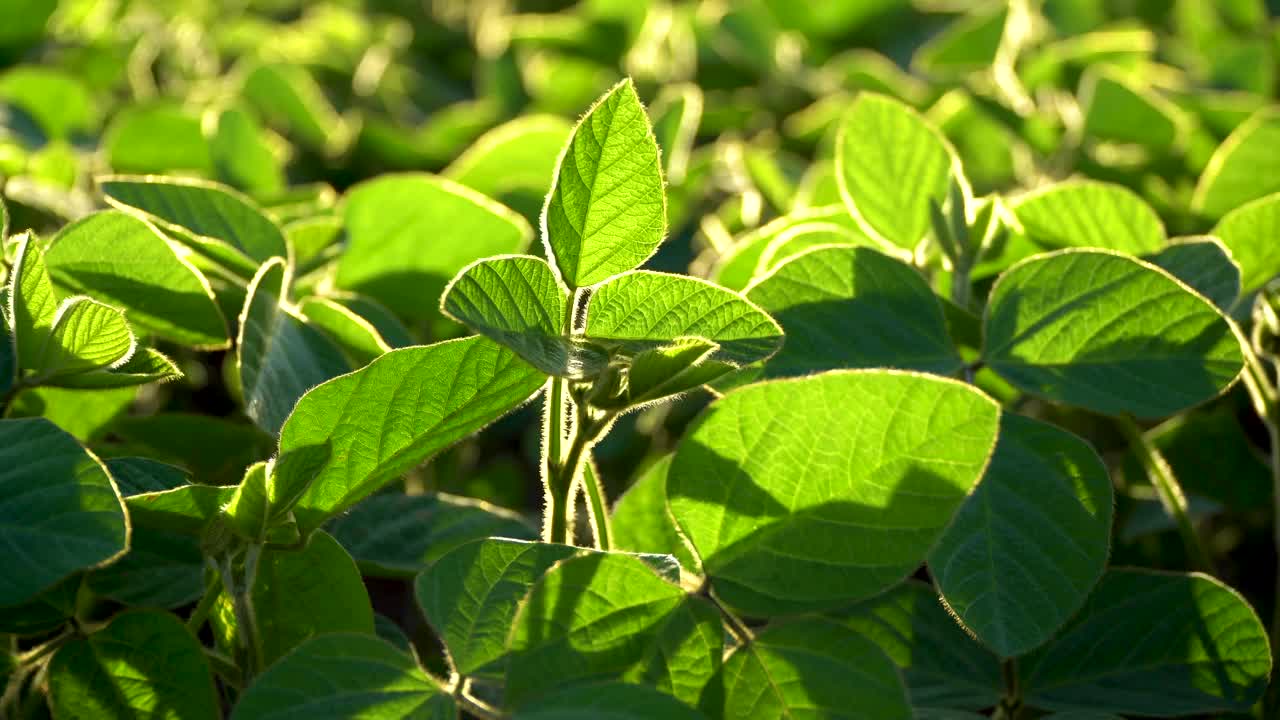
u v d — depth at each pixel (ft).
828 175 4.21
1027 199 3.69
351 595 3.21
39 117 4.54
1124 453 3.98
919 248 3.65
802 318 3.41
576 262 3.08
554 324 3.07
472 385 3.12
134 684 3.17
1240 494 3.96
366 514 3.47
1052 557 3.25
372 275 3.89
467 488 4.29
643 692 2.97
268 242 3.59
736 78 5.98
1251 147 4.08
